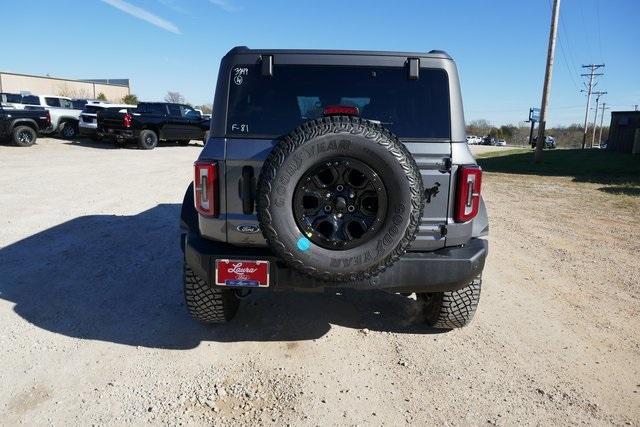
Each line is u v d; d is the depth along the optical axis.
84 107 23.72
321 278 3.17
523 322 4.55
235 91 3.54
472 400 3.27
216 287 3.47
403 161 3.07
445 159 3.43
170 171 14.34
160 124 21.70
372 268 3.16
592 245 7.56
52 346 3.81
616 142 35.38
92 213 8.31
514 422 3.05
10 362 3.56
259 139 3.45
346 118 3.10
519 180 16.98
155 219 8.04
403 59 3.55
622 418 3.12
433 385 3.44
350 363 3.72
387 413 3.11
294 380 3.46
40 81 59.69
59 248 6.28
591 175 18.83
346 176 3.09
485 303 5.00
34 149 19.22
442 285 3.46
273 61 3.55
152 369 3.54
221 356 3.77
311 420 3.02
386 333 4.23
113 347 3.84
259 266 3.38
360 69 3.57
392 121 3.56
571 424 3.05
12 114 19.56
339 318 4.51
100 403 3.12
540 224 9.17
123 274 5.44
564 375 3.62
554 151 37.50
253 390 3.33
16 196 9.51
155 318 4.39
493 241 7.68
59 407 3.06
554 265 6.42
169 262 5.88
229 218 3.44
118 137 20.98
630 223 9.44
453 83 3.55
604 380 3.57
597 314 4.78
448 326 4.25
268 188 3.04
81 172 13.32
